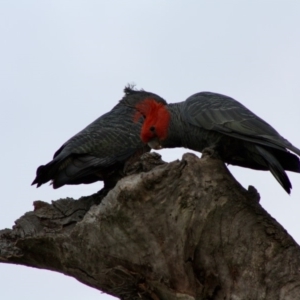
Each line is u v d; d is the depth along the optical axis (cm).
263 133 1255
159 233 1127
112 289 1216
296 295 1072
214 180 1124
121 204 1124
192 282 1126
